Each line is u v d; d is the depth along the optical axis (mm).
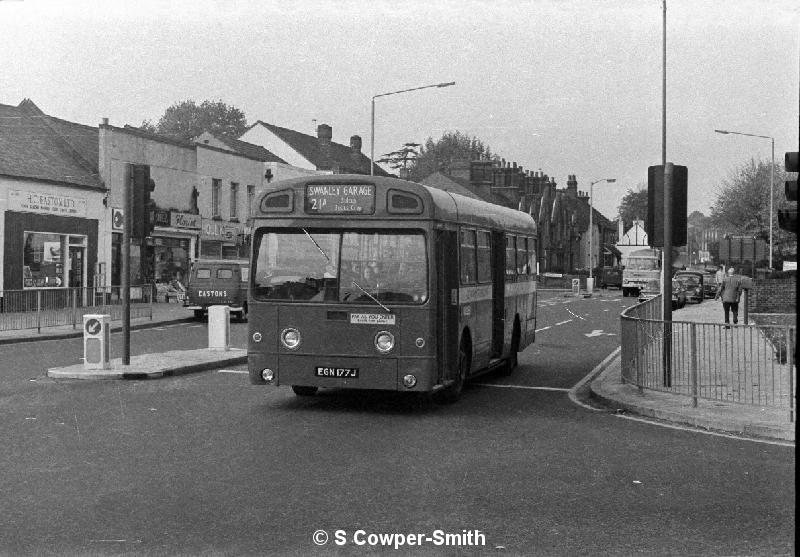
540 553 6246
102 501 7445
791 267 56781
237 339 25281
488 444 10289
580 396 14703
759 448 10266
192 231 44469
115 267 39000
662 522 7066
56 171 36031
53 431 10617
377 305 12109
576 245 103562
